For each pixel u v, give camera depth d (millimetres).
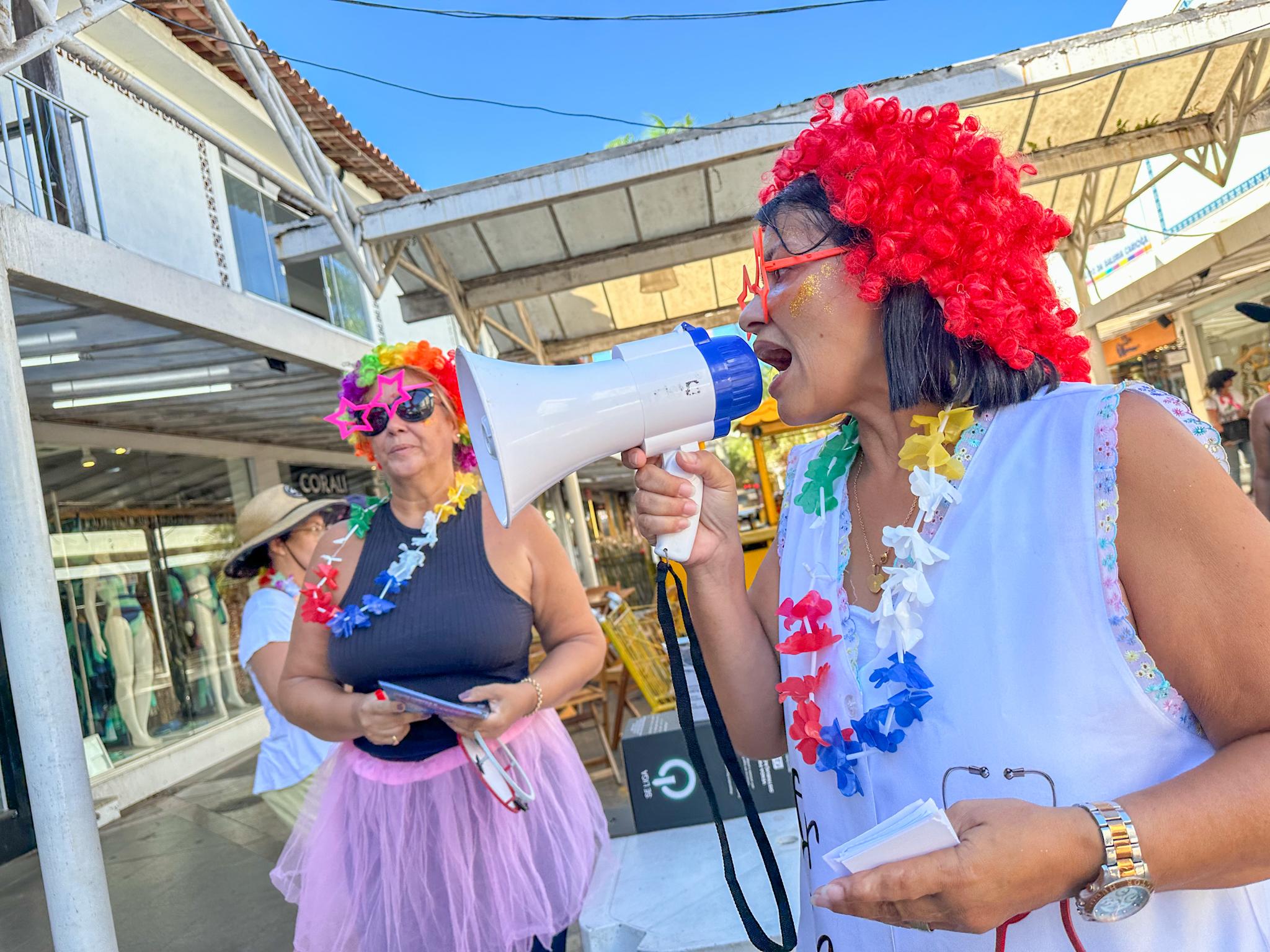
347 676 2004
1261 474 2670
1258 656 703
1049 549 794
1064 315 933
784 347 990
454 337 13414
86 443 6855
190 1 6426
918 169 864
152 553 7496
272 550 3164
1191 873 670
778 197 979
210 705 7914
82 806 2838
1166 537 747
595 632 2180
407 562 2010
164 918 4023
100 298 4160
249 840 5098
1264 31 5246
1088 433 800
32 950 3881
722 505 1084
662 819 3301
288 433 8953
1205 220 13008
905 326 885
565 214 7254
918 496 865
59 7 6305
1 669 5520
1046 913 796
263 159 8812
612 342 11180
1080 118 7629
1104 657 767
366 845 1905
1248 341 13844
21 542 2857
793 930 957
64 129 5523
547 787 1986
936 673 839
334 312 9656
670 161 5711
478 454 1029
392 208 5945
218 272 7668
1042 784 770
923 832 653
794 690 938
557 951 1966
